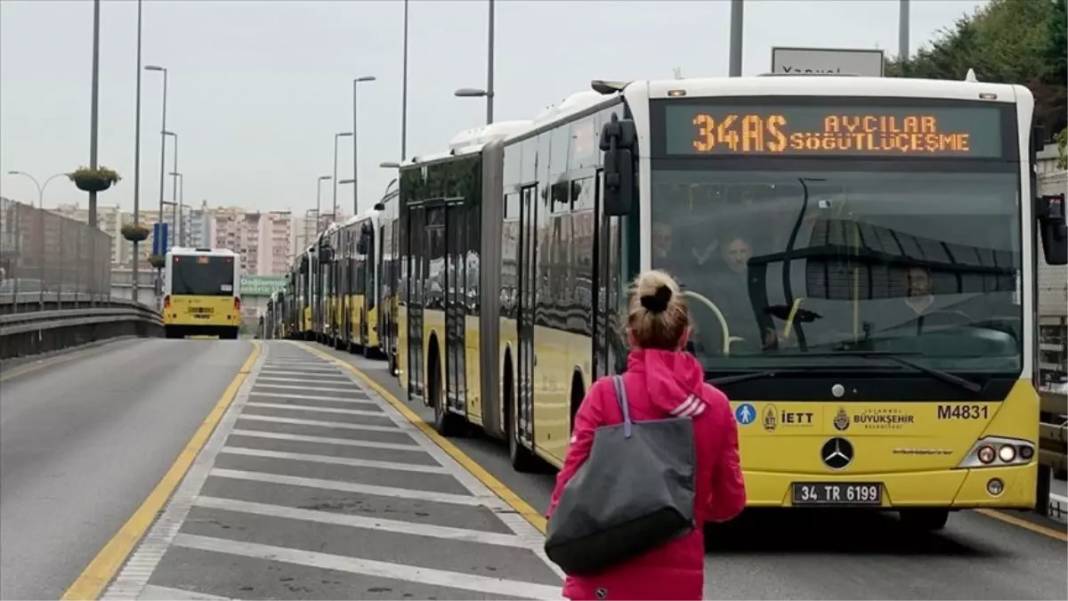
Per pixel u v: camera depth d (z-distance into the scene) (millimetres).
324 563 10227
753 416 10039
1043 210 10742
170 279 61156
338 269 47031
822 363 10086
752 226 10203
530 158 14125
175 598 9078
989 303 10258
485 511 12570
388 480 14508
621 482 4598
